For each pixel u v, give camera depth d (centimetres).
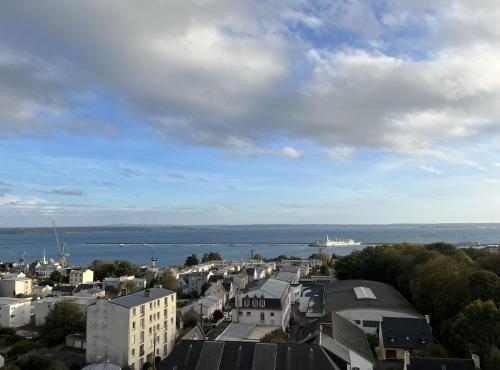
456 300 12131
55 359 10769
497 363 8431
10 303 15225
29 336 13588
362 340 10481
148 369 10550
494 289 11469
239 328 12262
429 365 8200
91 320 10681
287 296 14875
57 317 12750
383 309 12962
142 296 11569
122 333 10388
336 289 17100
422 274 14475
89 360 10562
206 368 7781
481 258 16888
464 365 8112
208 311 15588
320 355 7731
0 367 10138
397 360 10619
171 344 12338
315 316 15012
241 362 7794
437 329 12575
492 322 9462
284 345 7975
